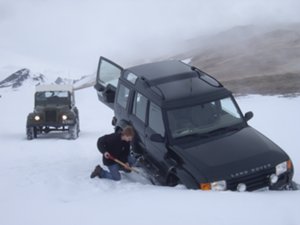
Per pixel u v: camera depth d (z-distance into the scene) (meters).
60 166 10.62
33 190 8.41
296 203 6.43
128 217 6.04
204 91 9.21
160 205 6.52
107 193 7.94
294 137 13.16
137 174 9.63
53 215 6.37
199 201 6.65
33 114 17.62
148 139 9.35
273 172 8.05
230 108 9.23
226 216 5.89
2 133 20.59
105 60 11.72
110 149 9.14
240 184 7.81
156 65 10.63
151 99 9.23
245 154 8.18
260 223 5.61
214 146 8.41
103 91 11.78
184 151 8.38
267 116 16.81
